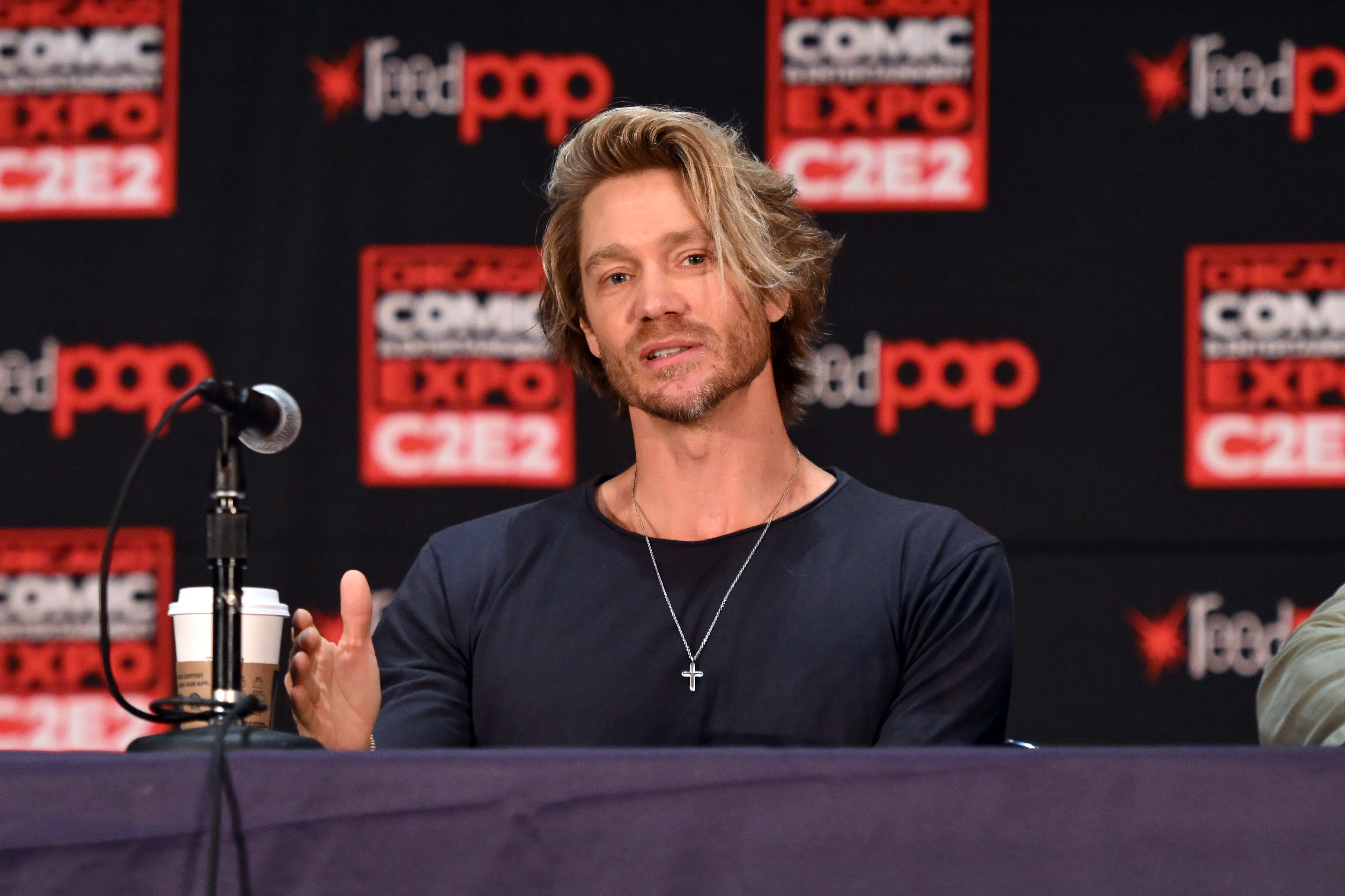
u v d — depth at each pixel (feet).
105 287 32.37
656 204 18.60
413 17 32.65
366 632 14.98
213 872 10.01
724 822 10.14
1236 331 31.60
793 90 32.42
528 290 32.48
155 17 32.71
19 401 32.19
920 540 19.02
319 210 32.53
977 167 32.14
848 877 10.07
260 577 31.91
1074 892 10.01
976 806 10.11
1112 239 31.86
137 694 31.81
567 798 10.18
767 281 18.86
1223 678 31.12
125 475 32.19
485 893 10.11
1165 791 10.06
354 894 10.13
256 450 14.02
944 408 31.91
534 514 20.54
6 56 32.65
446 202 32.53
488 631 19.19
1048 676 31.24
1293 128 31.73
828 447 31.94
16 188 32.53
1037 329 31.81
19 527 31.96
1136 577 31.32
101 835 10.19
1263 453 31.40
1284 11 31.76
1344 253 31.48
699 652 18.42
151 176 32.58
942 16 32.27
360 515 32.12
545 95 32.65
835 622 18.38
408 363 32.37
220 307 32.37
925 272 32.07
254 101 32.68
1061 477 31.60
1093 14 32.14
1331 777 10.01
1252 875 9.96
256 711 11.96
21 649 31.76
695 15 32.63
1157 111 31.96
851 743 17.89
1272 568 31.17
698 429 18.97
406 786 10.19
